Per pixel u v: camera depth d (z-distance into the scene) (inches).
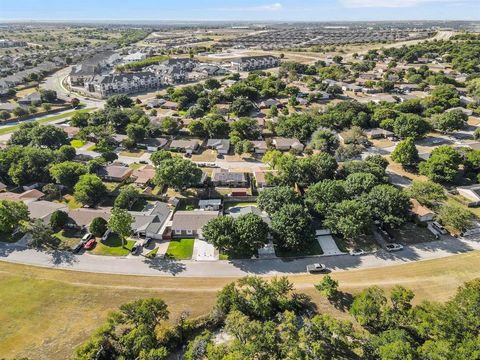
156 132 5359.3
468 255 2758.4
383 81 7741.1
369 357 1867.6
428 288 2437.3
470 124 5684.1
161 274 2593.5
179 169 3538.4
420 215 3127.5
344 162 4138.8
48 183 3870.6
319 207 3053.6
